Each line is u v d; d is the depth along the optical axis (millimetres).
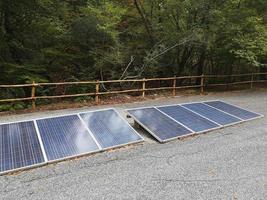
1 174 4531
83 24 12938
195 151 5812
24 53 12773
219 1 13773
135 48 15125
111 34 13203
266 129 7516
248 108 10086
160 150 5809
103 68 13773
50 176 4574
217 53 15391
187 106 8633
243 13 13898
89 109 9531
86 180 4484
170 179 4578
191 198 4047
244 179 4637
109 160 5242
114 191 4180
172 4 13727
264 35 13500
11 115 8570
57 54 13344
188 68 16234
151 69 14445
